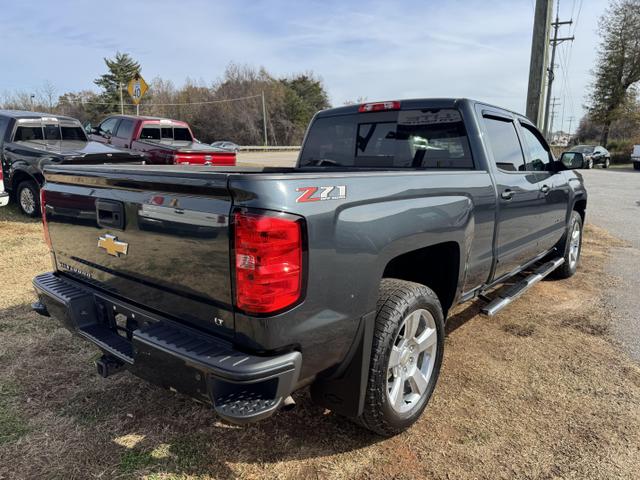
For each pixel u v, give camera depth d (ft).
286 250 6.14
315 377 7.27
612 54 131.13
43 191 9.91
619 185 65.62
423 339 9.07
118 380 10.61
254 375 6.06
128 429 8.88
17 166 27.45
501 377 11.10
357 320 7.29
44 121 29.94
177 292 7.14
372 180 7.59
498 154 12.27
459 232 9.66
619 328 14.12
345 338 7.22
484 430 9.07
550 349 12.64
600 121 138.31
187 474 7.76
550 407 9.89
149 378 7.13
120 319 9.19
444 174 9.48
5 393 9.98
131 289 8.01
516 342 13.07
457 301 10.50
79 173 8.73
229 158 36.29
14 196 29.86
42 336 12.64
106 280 8.55
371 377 7.80
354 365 7.64
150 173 7.14
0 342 12.23
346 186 7.02
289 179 6.27
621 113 132.16
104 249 8.43
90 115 222.48
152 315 7.64
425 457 8.28
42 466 7.88
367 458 8.22
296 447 8.47
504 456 8.34
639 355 12.34
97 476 7.68
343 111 13.50
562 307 15.93
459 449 8.50
